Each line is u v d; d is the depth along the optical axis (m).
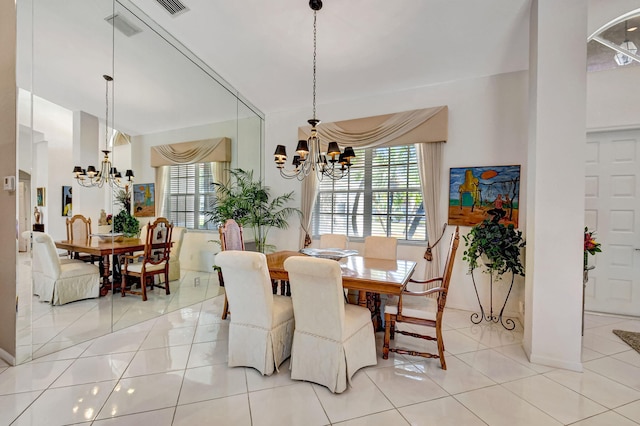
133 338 2.78
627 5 2.90
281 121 5.00
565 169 2.28
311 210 4.66
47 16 2.46
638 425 1.66
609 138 3.43
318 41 3.18
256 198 4.75
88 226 2.83
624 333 2.92
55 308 2.56
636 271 3.35
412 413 1.75
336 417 1.70
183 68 3.71
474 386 2.04
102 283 2.95
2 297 2.32
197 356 2.43
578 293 2.25
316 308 2.01
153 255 3.49
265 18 2.90
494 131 3.56
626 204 3.38
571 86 2.26
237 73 3.88
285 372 2.21
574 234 2.26
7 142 2.30
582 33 2.24
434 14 2.74
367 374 2.19
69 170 2.67
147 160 3.42
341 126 4.36
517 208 3.42
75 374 2.13
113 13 2.83
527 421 1.69
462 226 3.69
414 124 3.86
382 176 4.28
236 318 2.26
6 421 1.63
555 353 2.31
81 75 2.75
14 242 2.27
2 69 2.33
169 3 2.73
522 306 3.23
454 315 3.50
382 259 3.21
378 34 3.04
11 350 2.26
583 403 1.85
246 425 1.63
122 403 1.80
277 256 3.22
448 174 3.78
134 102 3.26
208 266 4.23
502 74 3.53
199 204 4.08
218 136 4.29
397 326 3.17
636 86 3.26
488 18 2.75
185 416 1.70
